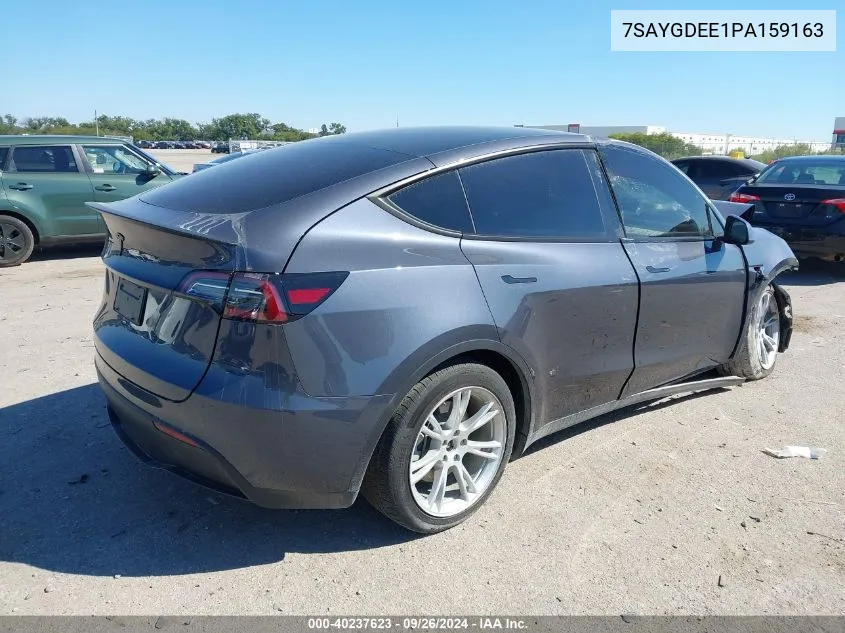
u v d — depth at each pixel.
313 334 2.41
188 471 2.69
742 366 4.60
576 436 3.91
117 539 2.88
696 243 3.90
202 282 2.46
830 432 4.01
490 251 2.90
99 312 3.24
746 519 3.10
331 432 2.47
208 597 2.54
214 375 2.43
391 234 2.65
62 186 9.02
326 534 2.95
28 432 3.83
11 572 2.65
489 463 3.05
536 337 3.01
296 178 2.81
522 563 2.76
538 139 3.29
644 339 3.59
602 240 3.38
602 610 2.50
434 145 3.06
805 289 8.01
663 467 3.56
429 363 2.62
